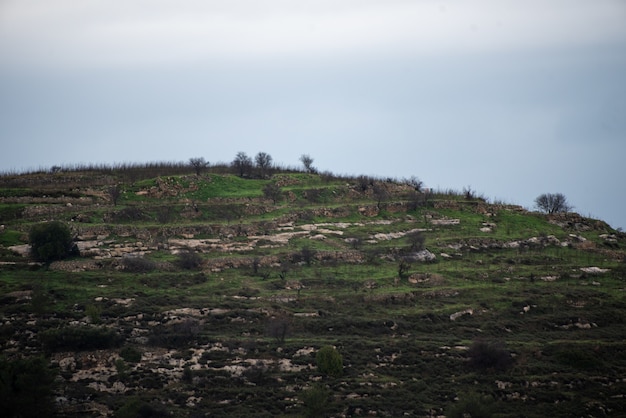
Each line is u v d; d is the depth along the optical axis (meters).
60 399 175.62
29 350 190.25
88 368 187.62
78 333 191.12
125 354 191.38
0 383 168.12
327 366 191.62
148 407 171.88
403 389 189.00
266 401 181.25
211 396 182.12
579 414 184.25
